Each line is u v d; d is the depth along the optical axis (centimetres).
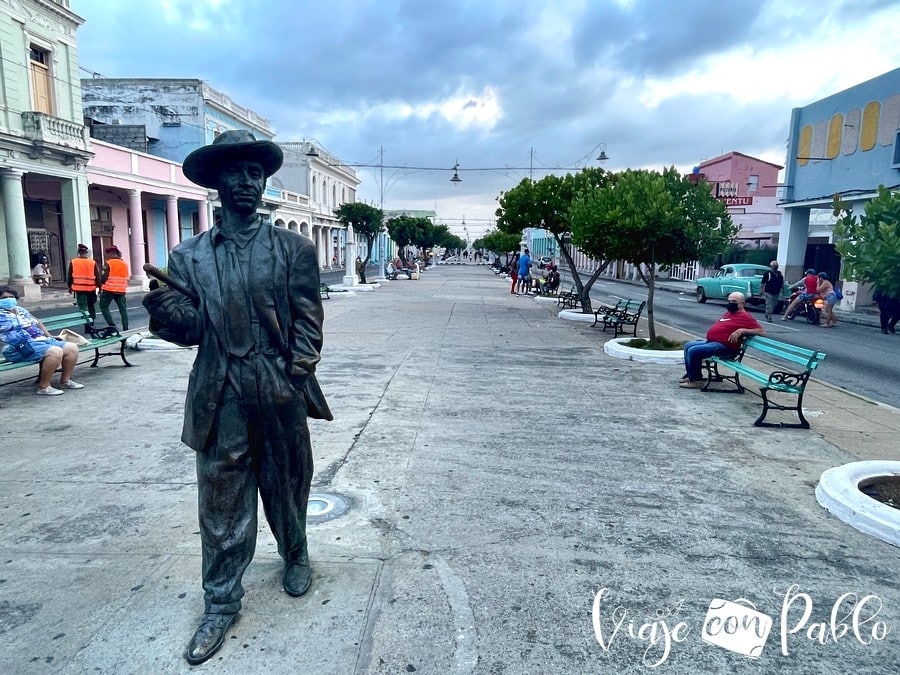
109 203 2808
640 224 959
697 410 674
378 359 943
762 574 329
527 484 450
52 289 2258
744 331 750
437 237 6731
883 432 604
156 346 994
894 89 1831
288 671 247
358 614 285
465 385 772
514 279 2470
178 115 3344
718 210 1004
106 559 335
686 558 345
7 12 1916
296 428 279
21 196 1978
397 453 511
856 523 386
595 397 724
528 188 1656
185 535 364
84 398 689
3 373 809
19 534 364
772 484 460
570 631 277
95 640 266
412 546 352
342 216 3409
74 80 2252
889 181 1847
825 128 2159
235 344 258
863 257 438
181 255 261
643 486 451
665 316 1817
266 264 260
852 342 1342
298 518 293
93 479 450
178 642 264
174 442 537
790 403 715
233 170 255
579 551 350
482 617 286
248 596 297
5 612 286
